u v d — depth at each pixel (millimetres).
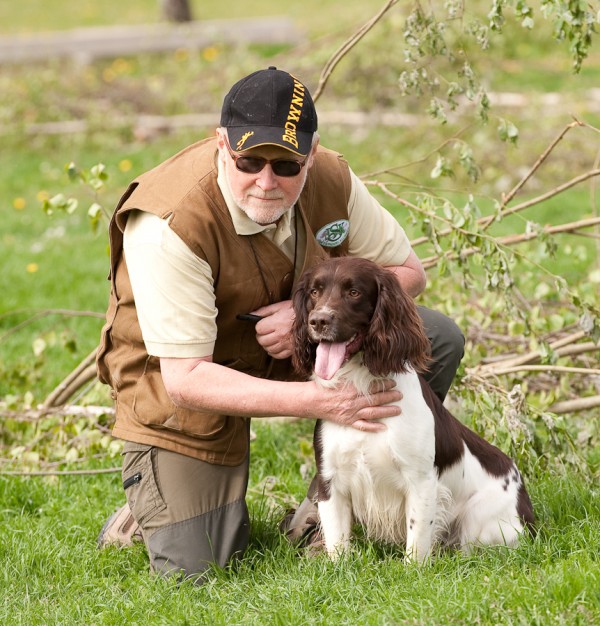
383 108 21000
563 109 20828
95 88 25578
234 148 5527
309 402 5797
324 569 5691
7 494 7555
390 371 5684
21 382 9672
